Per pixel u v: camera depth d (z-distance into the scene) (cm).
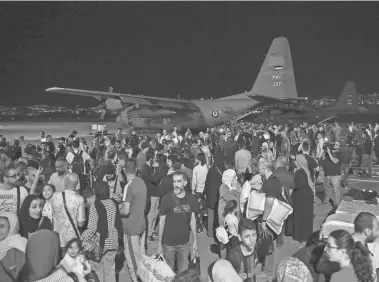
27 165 871
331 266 384
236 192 715
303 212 812
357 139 1858
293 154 1260
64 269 375
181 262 579
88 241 500
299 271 399
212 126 3662
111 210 538
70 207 511
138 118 3553
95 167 1127
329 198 1242
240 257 498
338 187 1084
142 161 956
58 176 708
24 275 377
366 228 418
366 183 1503
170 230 561
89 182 1077
